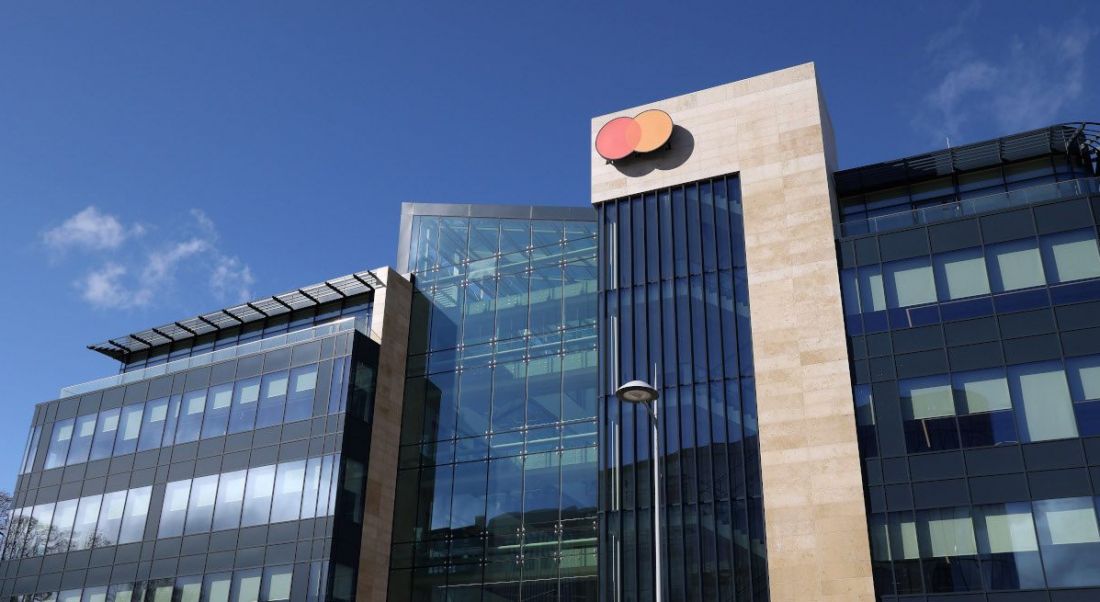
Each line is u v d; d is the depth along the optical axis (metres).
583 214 48.31
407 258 51.94
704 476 38.84
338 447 44.19
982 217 38.62
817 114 42.94
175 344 57.84
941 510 34.66
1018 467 34.16
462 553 43.28
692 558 37.69
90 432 53.56
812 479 36.62
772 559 36.03
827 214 40.88
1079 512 32.69
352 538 43.12
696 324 41.81
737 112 44.84
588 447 42.62
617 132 46.78
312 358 47.72
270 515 44.56
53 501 52.44
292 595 41.84
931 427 36.00
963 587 33.31
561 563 40.94
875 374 37.69
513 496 43.34
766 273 40.97
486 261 49.78
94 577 48.31
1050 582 32.22
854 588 34.44
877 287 39.19
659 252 44.03
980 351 36.41
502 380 46.34
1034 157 43.09
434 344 49.03
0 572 51.78
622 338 43.22
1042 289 36.47
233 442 47.91
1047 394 34.78
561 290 47.00
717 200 43.72
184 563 45.81
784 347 39.28
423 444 46.78
